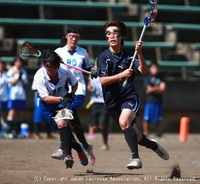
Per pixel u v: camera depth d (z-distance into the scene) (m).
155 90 63.91
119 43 29.56
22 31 78.38
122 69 29.62
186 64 77.88
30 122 69.44
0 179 28.77
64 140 29.95
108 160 40.91
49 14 81.00
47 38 79.00
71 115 30.05
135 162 28.48
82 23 79.06
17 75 61.88
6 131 62.69
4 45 75.94
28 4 80.25
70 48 37.12
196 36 84.44
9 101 62.19
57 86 30.53
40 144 54.56
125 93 29.44
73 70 36.75
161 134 65.88
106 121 50.44
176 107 72.62
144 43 79.75
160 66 77.12
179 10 85.31
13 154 44.06
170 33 81.88
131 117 28.98
